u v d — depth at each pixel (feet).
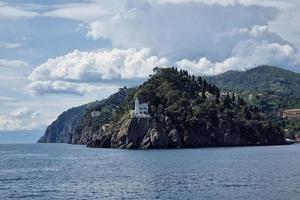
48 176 463.83
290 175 422.00
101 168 559.79
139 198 299.17
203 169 504.43
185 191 324.39
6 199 308.81
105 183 389.19
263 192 311.27
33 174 490.49
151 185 363.97
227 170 487.20
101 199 299.38
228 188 334.85
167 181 388.98
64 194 326.24
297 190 318.45
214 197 294.66
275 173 443.73
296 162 599.57
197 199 288.92
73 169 554.05
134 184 374.84
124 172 492.54
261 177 407.44
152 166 564.71
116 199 297.74
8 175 481.87
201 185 355.97
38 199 305.94
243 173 449.48
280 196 292.61
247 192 312.91
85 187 363.76
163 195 308.40
